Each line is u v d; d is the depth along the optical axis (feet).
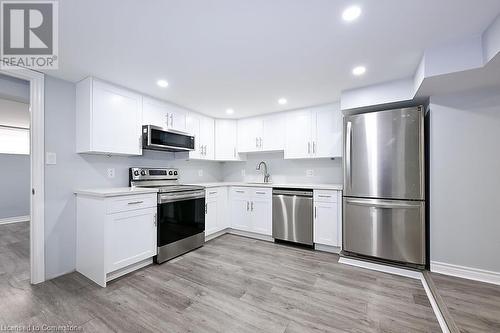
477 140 6.96
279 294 6.30
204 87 8.54
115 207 7.02
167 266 8.13
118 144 8.21
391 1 4.22
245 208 11.71
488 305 5.50
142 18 4.67
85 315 5.37
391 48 5.90
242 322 5.13
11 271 7.77
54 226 7.38
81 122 7.79
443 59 5.78
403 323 5.09
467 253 7.00
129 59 6.41
